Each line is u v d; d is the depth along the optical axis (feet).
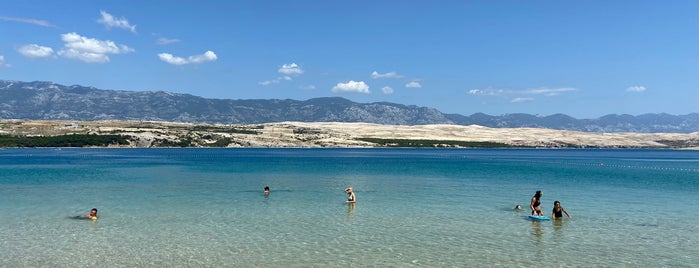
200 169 273.13
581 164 367.86
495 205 133.80
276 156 472.44
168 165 309.22
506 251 83.97
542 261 78.23
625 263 77.46
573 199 148.05
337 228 101.55
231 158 418.31
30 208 123.85
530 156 554.46
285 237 92.89
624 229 101.91
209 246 85.87
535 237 94.32
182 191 162.09
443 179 215.31
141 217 112.57
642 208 129.59
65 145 645.92
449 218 113.50
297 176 227.40
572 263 77.25
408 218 113.29
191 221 108.06
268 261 77.10
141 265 74.59
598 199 148.05
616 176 241.14
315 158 433.07
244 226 103.04
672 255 82.02
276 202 137.49
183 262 76.28
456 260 78.38
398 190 169.89
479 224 106.42
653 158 531.09
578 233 97.91
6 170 253.85
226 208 126.21
